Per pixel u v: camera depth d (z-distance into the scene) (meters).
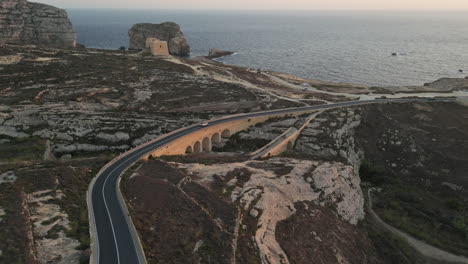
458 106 104.31
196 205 42.03
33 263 30.69
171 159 62.12
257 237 39.22
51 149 68.94
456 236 56.78
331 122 89.19
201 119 85.25
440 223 59.91
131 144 74.62
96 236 36.62
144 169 54.44
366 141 88.94
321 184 56.31
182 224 38.81
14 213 37.16
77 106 82.00
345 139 85.06
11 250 31.86
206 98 94.94
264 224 42.22
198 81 108.19
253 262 35.25
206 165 58.53
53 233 35.75
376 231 55.09
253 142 83.69
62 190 44.69
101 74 102.88
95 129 74.75
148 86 98.50
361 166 80.94
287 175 56.69
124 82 98.38
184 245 35.56
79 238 36.03
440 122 94.06
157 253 34.44
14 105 77.88
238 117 87.12
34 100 81.62
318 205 52.81
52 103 81.44
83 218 39.78
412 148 84.38
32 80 92.25
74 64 108.88
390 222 59.44
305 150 81.88
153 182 48.28
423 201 68.19
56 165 53.75
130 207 42.44
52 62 108.06
